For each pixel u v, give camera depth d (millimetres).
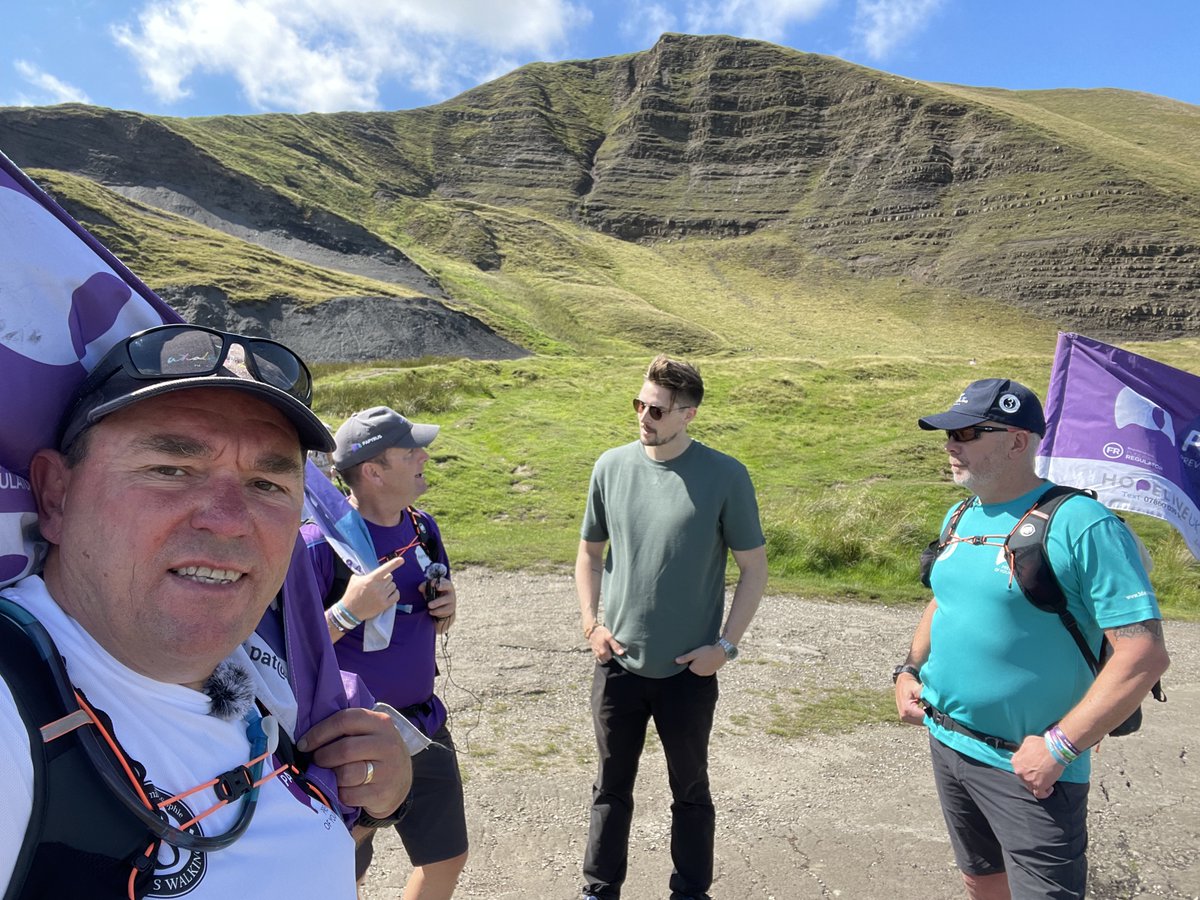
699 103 129375
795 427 18609
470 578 9594
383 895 3586
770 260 99062
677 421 3371
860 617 8797
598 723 3471
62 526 1118
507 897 3619
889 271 94875
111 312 1236
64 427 1154
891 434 17828
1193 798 4859
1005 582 2617
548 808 4441
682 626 3301
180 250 58031
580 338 63781
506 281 80562
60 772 935
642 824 4348
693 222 110500
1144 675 2338
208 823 1069
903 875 3912
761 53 133625
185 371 1104
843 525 11383
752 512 3410
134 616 1071
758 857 4039
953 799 2846
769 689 6543
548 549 10875
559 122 138000
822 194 111500
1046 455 3773
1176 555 11484
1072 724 2398
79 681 1028
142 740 1046
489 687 6258
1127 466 3623
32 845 911
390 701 2717
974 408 2717
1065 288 84562
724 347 64500
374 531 2834
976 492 2773
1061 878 2488
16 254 1131
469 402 19984
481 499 13867
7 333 1113
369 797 1405
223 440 1122
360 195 102812
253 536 1132
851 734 5707
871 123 117562
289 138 110562
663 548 3297
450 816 2830
